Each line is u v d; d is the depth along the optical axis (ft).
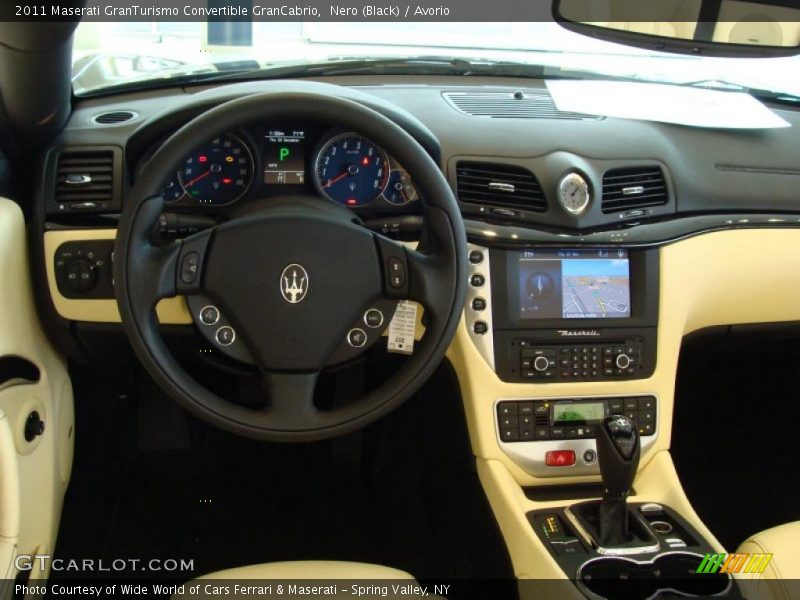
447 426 4.68
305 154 3.99
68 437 4.50
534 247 4.15
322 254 3.51
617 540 3.63
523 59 5.53
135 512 5.38
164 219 3.75
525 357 4.14
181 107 3.81
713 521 5.29
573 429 4.15
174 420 5.33
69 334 4.16
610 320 4.20
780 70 5.65
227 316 3.55
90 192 4.06
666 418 4.25
